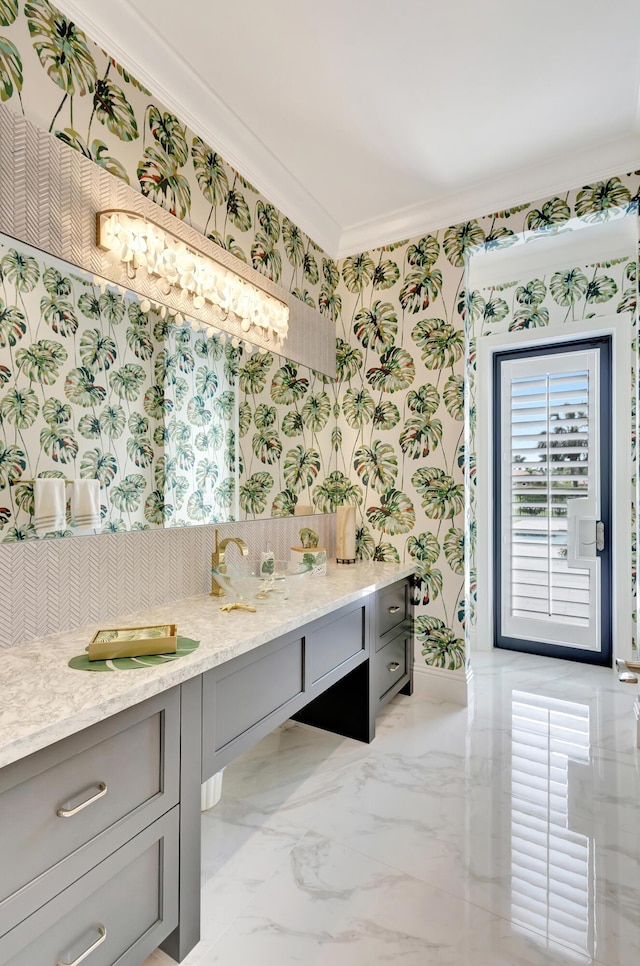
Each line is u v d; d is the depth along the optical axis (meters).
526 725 2.26
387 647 2.29
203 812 1.62
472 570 3.39
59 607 1.33
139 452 1.60
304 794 1.73
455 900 1.27
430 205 2.55
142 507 1.60
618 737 2.14
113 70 1.54
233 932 1.18
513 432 3.32
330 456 2.85
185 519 1.78
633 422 2.90
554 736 2.15
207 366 1.89
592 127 2.02
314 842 1.49
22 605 1.25
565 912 1.23
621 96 1.85
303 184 2.39
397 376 2.71
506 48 1.64
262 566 2.02
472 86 1.80
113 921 0.96
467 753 2.01
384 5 1.49
